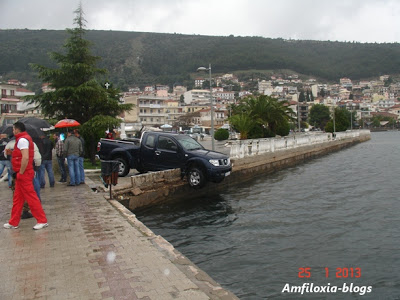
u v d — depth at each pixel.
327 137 46.44
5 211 9.02
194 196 15.86
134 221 8.01
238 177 20.64
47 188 12.45
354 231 10.23
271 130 43.59
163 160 15.03
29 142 7.21
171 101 120.50
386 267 7.64
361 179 20.69
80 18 21.25
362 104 179.25
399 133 125.75
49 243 6.32
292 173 24.88
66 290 4.44
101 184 13.45
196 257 8.45
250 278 7.22
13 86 60.81
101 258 5.55
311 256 8.38
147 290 4.42
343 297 6.40
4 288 4.52
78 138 13.22
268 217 12.15
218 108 114.25
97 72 21.53
